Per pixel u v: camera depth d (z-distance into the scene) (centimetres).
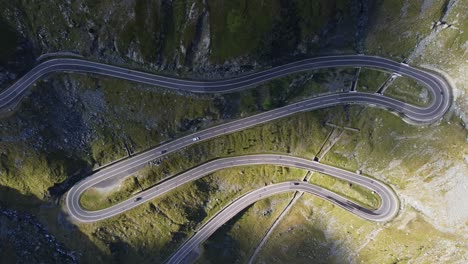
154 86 9481
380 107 9756
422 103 9550
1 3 8569
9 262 9962
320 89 9844
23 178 9844
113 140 9850
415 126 9562
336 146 10088
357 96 9800
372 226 10088
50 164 9756
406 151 9656
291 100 9894
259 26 9012
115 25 8862
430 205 9562
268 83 9719
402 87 9650
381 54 9681
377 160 9912
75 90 9425
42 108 9462
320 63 9769
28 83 9250
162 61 9331
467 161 9188
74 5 8650
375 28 9675
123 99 9500
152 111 9612
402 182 9812
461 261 9444
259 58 9450
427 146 9494
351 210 10169
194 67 9406
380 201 10019
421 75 9581
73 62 9275
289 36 9350
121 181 10081
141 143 9894
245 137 10019
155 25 8906
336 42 9731
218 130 9956
